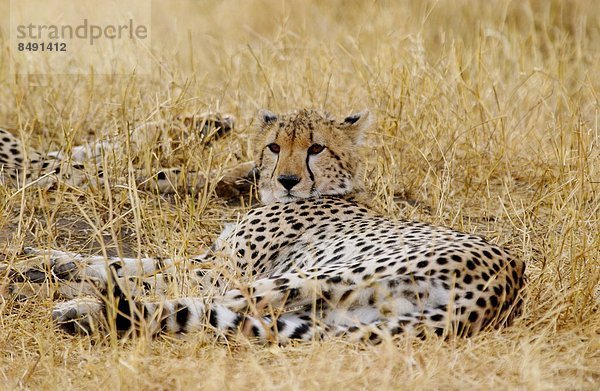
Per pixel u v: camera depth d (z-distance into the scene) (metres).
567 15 19.53
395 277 7.82
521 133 12.98
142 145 11.93
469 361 7.29
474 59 15.08
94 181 11.51
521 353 7.45
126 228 10.88
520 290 8.17
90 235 10.65
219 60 15.95
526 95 13.86
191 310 7.93
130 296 7.82
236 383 7.04
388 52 14.41
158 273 9.18
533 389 6.85
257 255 9.48
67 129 12.92
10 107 14.36
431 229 8.90
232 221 11.09
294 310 8.02
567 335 7.88
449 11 19.06
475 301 7.67
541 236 10.48
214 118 12.45
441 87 13.23
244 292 7.77
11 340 8.17
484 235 10.64
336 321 7.93
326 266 8.36
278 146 10.02
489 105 13.59
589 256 8.95
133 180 8.57
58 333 8.16
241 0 20.47
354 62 14.40
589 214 10.20
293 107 13.19
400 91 12.87
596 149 10.90
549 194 10.63
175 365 7.32
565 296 8.29
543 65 15.53
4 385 7.24
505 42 15.84
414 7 19.22
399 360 7.22
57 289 8.98
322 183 10.00
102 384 7.16
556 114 13.48
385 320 7.77
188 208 11.11
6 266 9.30
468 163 12.16
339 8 19.86
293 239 9.45
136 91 13.27
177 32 17.23
